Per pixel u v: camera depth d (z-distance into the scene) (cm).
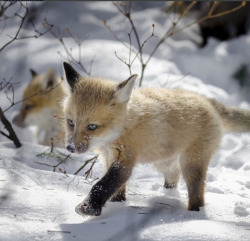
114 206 757
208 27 2030
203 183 847
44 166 941
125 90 752
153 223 641
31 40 2044
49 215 673
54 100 1380
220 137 891
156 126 796
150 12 2222
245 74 1802
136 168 1027
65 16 2269
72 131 765
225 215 754
